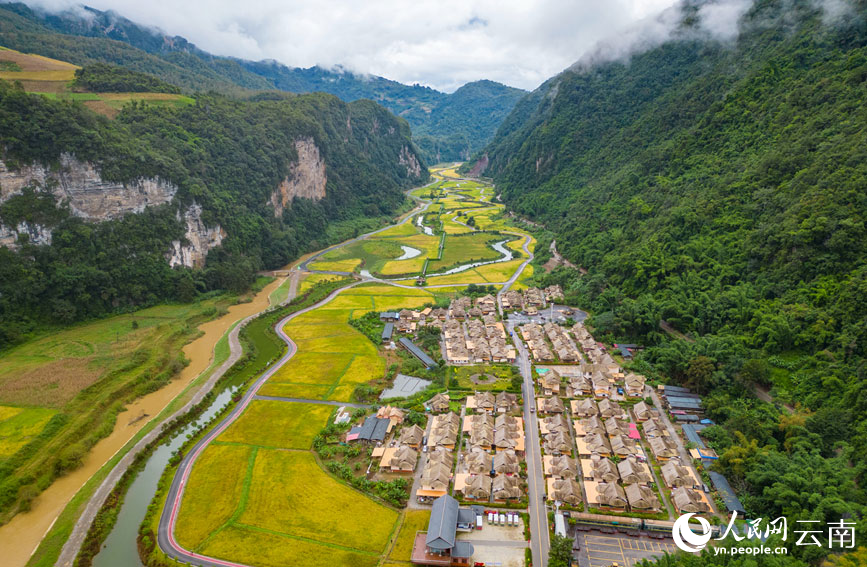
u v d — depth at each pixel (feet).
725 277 412.98
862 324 290.35
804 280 354.74
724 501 234.99
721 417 299.58
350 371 382.83
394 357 409.49
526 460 275.18
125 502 251.39
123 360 388.98
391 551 214.48
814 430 256.52
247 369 395.96
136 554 218.18
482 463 262.88
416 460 274.36
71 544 221.87
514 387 346.74
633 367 370.73
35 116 444.14
